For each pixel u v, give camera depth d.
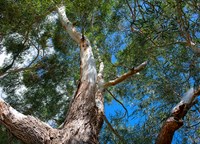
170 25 3.42
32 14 6.12
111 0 6.53
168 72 4.70
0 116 3.39
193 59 3.81
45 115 7.82
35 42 7.88
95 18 6.98
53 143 3.32
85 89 4.07
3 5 5.89
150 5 3.49
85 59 4.64
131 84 6.43
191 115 4.91
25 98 7.95
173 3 3.38
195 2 3.28
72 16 6.50
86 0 5.28
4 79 7.97
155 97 5.17
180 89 4.57
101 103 4.38
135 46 5.09
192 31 3.54
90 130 3.60
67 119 3.77
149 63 5.36
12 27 6.26
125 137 5.19
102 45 7.12
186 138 4.86
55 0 5.82
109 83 4.43
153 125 5.01
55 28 8.02
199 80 3.36
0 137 6.16
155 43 4.55
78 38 5.23
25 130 3.34
